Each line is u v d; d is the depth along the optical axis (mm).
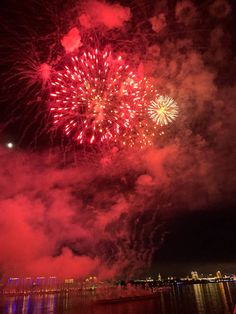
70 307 70000
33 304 90688
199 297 93312
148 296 77875
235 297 88000
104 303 69000
